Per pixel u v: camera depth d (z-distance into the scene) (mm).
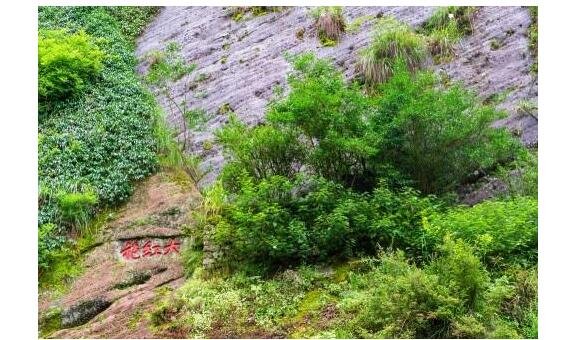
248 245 7504
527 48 9562
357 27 11273
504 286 6090
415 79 9023
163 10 14500
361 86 9922
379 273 6617
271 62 11477
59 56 11102
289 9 12422
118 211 9406
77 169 9836
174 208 9141
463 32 10258
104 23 13578
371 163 8133
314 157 8125
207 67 12102
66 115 10898
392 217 7297
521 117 8961
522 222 6727
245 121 10625
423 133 7875
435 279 5844
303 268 7359
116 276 8367
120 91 11594
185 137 10555
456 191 8523
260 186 7625
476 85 9523
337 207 7422
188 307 7141
